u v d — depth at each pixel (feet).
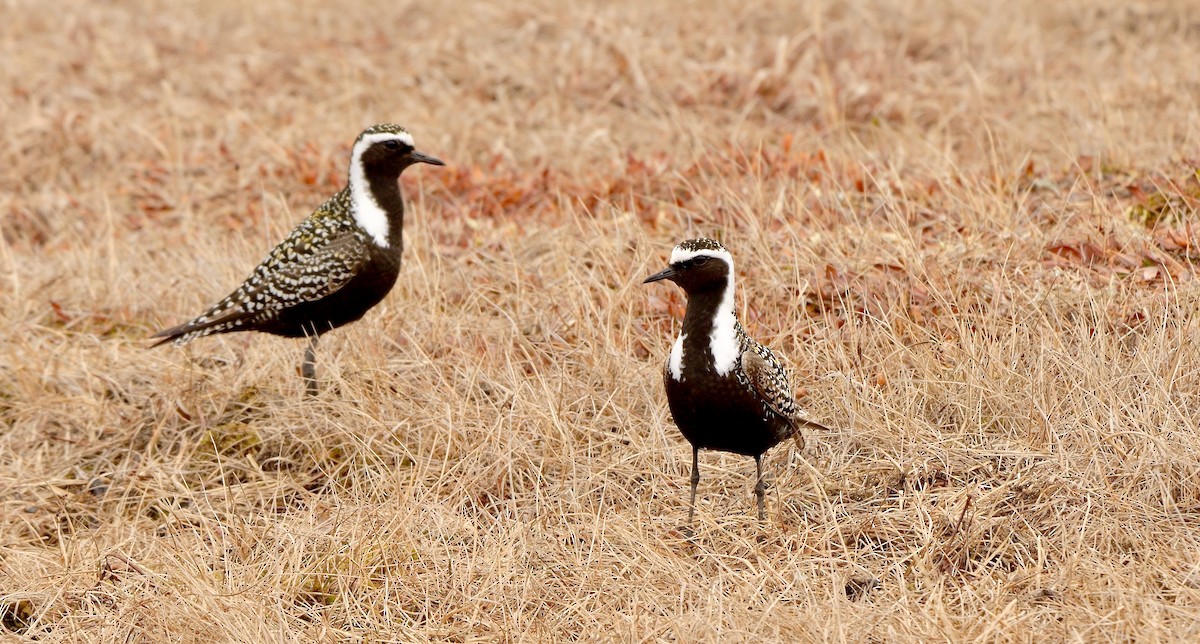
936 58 87.92
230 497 42.91
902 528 38.75
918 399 43.68
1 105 82.43
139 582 39.24
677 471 42.98
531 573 38.27
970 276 49.06
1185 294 45.60
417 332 51.03
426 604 37.47
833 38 89.45
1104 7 95.61
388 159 45.88
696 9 95.55
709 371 37.55
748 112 78.43
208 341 53.42
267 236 60.75
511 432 43.91
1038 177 61.26
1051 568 36.17
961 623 33.91
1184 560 35.65
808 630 33.86
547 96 82.43
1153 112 71.82
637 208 61.98
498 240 59.06
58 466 46.39
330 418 46.70
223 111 82.53
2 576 40.45
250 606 36.86
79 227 69.05
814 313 50.03
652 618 35.45
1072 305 46.85
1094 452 39.34
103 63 90.07
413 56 89.45
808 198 58.54
